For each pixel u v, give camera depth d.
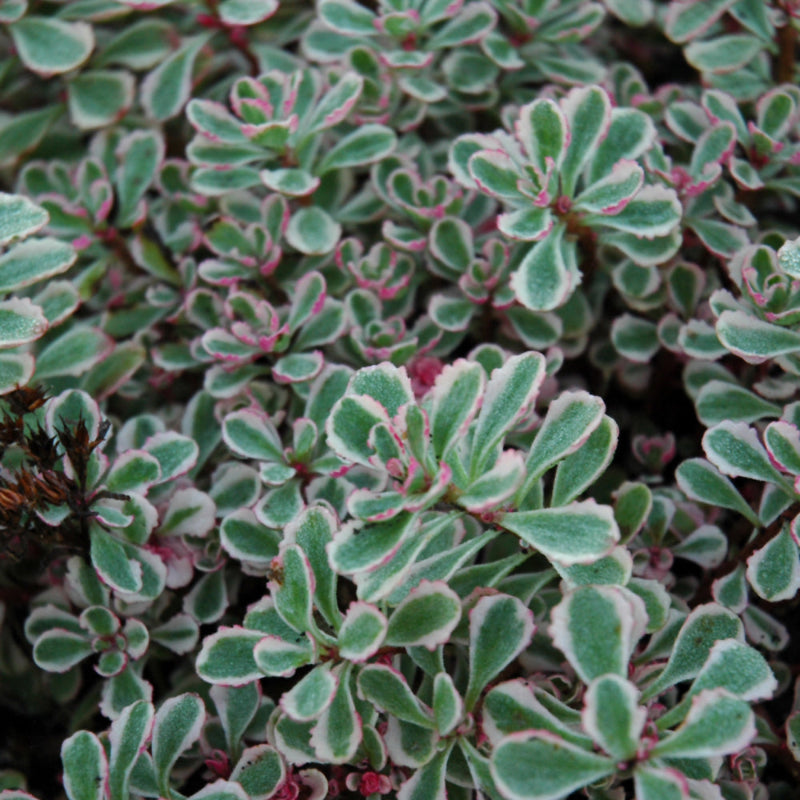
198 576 0.38
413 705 0.31
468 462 0.32
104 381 0.39
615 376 0.42
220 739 0.35
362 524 0.30
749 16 0.42
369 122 0.42
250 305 0.38
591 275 0.40
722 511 0.39
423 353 0.39
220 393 0.38
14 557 0.34
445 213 0.40
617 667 0.29
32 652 0.38
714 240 0.38
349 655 0.30
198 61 0.45
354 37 0.43
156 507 0.36
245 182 0.40
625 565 0.31
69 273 0.42
